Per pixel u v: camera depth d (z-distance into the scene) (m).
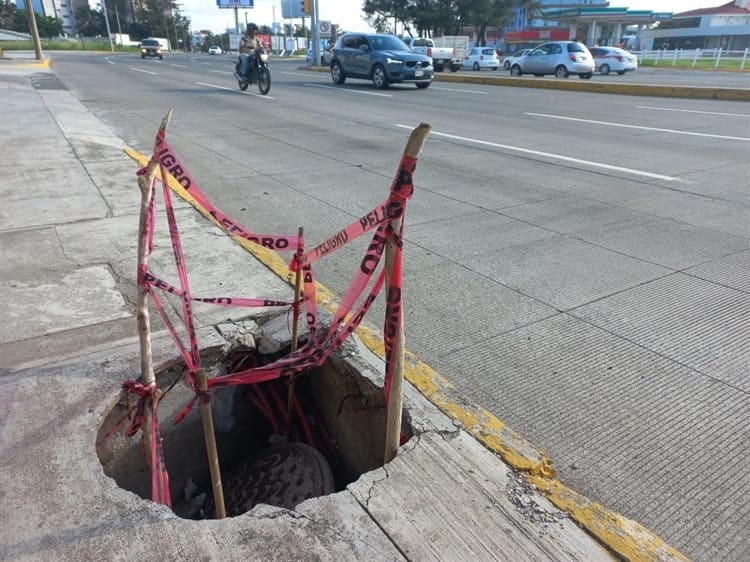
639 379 3.01
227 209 5.70
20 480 2.05
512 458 2.26
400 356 2.12
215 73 27.12
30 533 1.85
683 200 6.23
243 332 3.10
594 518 2.01
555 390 2.91
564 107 14.63
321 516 1.95
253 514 1.95
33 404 2.43
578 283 4.15
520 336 3.42
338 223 5.34
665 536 2.07
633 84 19.17
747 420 2.69
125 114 12.27
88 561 1.76
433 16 59.88
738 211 5.85
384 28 69.50
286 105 14.57
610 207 5.97
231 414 3.09
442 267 4.40
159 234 4.73
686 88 16.89
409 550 1.83
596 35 53.06
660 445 2.53
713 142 9.58
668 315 3.68
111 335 3.12
